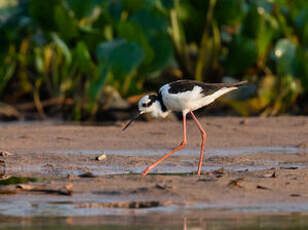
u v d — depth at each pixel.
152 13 18.67
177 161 10.05
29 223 5.80
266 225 5.68
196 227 5.62
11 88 21.73
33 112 20.16
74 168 9.16
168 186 7.33
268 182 7.73
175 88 8.82
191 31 19.83
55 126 15.34
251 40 19.39
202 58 19.91
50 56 20.31
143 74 18.70
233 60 19.59
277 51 18.67
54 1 18.30
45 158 10.17
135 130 14.46
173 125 15.30
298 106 20.25
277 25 19.98
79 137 13.29
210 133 13.92
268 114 19.17
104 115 18.62
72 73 19.44
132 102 19.39
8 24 19.78
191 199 6.83
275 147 12.09
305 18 19.33
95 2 18.47
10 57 20.72
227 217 6.01
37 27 19.47
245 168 9.35
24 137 13.05
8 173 8.74
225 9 19.22
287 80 19.09
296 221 5.84
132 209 6.39
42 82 21.28
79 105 18.62
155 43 18.47
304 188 7.45
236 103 18.67
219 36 20.31
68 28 18.30
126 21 17.64
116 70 17.28
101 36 18.86
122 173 8.78
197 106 8.91
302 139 13.15
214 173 8.61
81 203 6.70
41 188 7.36
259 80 20.28
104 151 11.37
